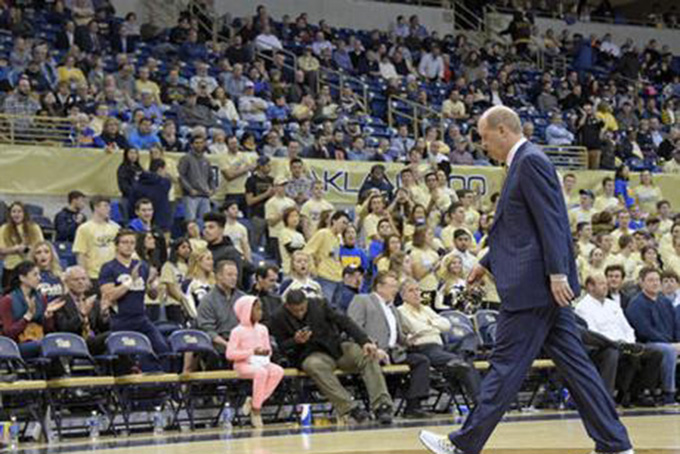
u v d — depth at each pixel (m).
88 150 16.58
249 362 11.31
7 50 20.84
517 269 6.50
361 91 24.14
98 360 10.93
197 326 12.03
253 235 16.25
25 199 16.16
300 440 9.23
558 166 21.95
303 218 15.54
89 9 22.69
